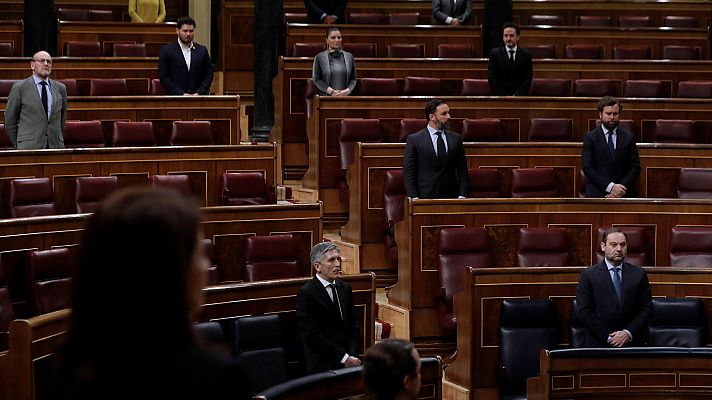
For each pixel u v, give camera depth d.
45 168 24.16
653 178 27.69
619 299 19.98
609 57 40.31
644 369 18.41
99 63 32.88
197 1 42.31
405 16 41.66
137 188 4.66
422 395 16.30
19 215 22.81
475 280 21.11
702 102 31.33
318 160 29.14
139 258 4.46
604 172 25.42
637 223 24.23
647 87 34.12
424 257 23.23
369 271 26.05
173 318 4.50
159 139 29.45
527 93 31.62
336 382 15.45
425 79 33.06
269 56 33.75
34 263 18.77
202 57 30.42
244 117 36.66
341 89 30.30
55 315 15.58
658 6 45.19
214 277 21.78
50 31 36.53
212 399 4.38
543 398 18.20
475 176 26.27
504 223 23.70
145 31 37.38
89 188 23.75
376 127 28.83
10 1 43.59
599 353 18.27
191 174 25.88
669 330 20.66
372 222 25.98
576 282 21.52
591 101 30.94
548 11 44.84
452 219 23.39
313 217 23.28
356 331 18.33
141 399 4.39
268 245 22.12
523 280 21.30
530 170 26.50
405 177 24.34
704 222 24.25
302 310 17.95
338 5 38.41
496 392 21.28
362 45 36.81
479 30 38.38
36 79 25.44
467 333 21.23
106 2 45.22
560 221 24.00
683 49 39.25
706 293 21.47
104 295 4.45
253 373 17.64
